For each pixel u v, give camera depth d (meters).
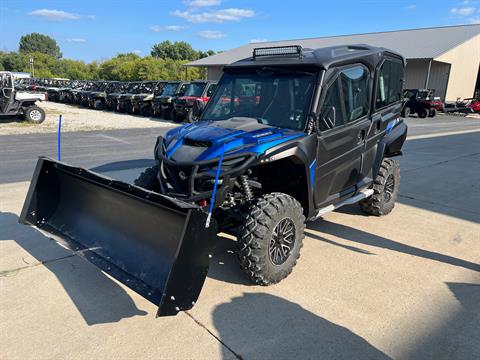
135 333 2.89
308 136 3.69
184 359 2.64
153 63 60.56
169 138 3.94
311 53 4.21
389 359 2.68
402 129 5.46
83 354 2.66
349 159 4.39
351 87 4.25
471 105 31.17
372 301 3.39
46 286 3.48
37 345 2.74
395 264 4.10
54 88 31.05
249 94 4.20
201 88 17.38
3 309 3.14
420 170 8.69
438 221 5.44
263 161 3.32
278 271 3.54
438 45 33.56
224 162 3.31
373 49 4.73
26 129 14.67
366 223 5.29
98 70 72.06
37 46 108.56
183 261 2.59
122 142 11.98
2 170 7.84
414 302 3.39
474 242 4.75
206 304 3.28
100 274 3.71
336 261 4.12
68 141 12.00
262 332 2.94
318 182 3.95
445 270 4.00
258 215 3.37
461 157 10.42
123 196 3.28
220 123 3.94
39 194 3.95
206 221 2.65
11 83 15.93
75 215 3.86
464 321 3.13
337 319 3.12
